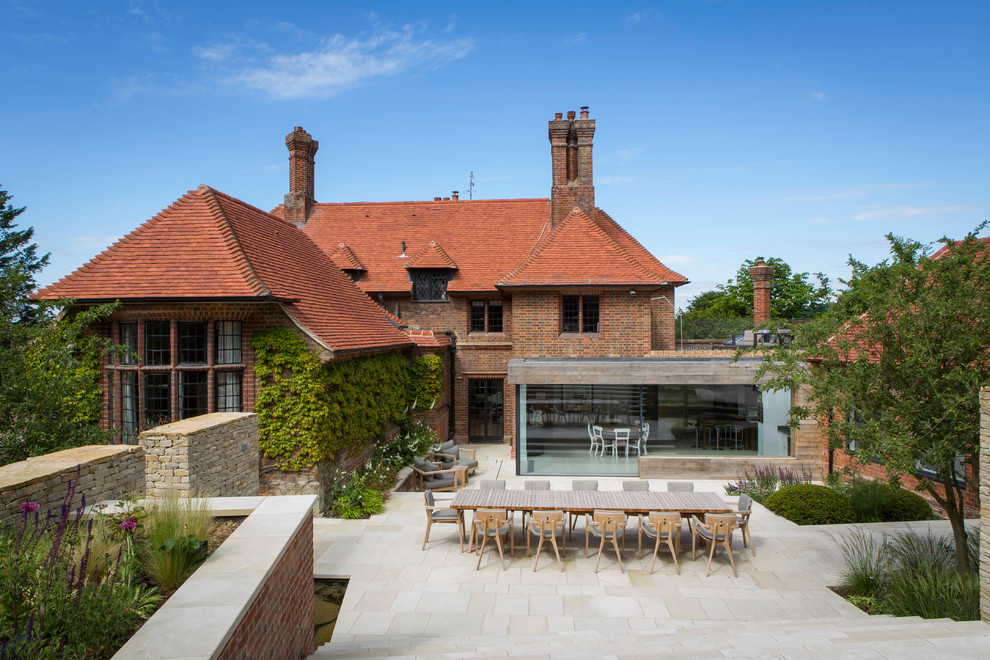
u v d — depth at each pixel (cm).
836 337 852
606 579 912
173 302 1187
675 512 975
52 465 701
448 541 1083
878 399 783
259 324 1254
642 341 1928
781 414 1609
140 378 1233
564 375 1631
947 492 793
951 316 708
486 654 604
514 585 890
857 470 1298
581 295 1947
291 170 2627
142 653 354
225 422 1027
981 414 668
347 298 1681
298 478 1245
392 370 1741
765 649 557
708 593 859
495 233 2505
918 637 593
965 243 739
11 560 398
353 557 1001
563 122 2317
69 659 360
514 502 1016
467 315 2308
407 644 698
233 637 404
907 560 861
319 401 1239
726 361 1608
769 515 1220
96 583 428
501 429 2288
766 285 2666
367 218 2616
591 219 2197
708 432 1639
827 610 799
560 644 651
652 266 2245
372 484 1452
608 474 1661
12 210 2534
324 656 627
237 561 511
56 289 1207
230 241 1289
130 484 812
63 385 1044
